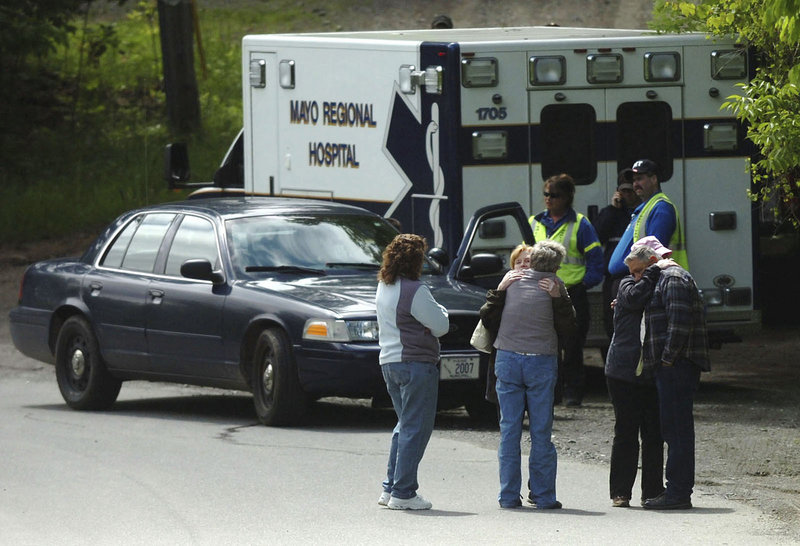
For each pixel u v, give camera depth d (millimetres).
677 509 30672
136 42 126562
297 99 53750
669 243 41875
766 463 37031
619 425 31109
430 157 48438
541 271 30469
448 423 42656
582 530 27953
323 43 52375
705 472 35875
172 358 43781
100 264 47281
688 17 51562
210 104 112062
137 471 34375
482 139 48125
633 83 49156
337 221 45375
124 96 114312
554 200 45688
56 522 28719
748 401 47562
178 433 40531
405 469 29953
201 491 31875
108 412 46250
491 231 47438
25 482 33125
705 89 49344
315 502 30719
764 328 66500
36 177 98125
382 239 45344
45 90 112188
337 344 39125
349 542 26703
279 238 43875
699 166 49594
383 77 49812
